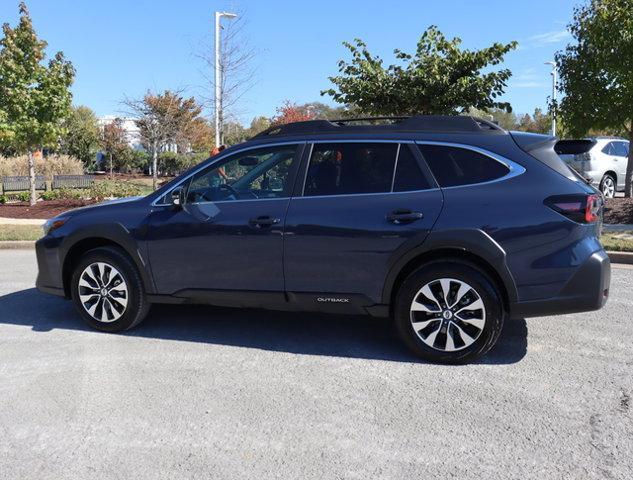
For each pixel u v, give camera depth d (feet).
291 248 15.47
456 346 14.70
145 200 17.40
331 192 15.52
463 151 14.96
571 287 13.96
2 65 55.57
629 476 9.87
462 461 10.38
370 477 9.91
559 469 10.11
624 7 37.65
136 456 10.67
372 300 15.11
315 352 16.01
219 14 63.67
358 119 16.70
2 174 89.76
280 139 16.46
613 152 51.96
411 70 41.73
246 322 18.84
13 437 11.41
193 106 102.22
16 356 15.83
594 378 14.03
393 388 13.52
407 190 14.98
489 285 14.29
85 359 15.57
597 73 40.47
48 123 58.29
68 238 17.80
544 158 14.56
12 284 24.98
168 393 13.35
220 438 11.29
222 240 16.08
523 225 13.98
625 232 34.78
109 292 17.49
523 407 12.48
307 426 11.73
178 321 18.99
